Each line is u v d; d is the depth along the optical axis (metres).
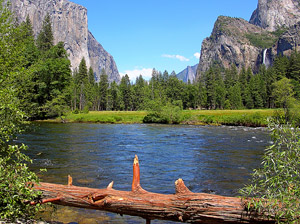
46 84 36.88
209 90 107.69
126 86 116.69
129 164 11.00
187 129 31.83
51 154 12.95
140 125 38.72
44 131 24.58
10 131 4.40
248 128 33.59
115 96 116.12
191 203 3.35
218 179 8.85
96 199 3.98
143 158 12.79
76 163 10.92
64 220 5.00
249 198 3.18
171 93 113.62
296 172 3.02
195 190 7.59
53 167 10.02
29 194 3.84
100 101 113.88
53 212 5.38
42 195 4.26
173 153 14.35
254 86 101.62
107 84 117.56
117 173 9.29
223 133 26.59
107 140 19.69
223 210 3.18
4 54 7.09
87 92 101.38
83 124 37.56
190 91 110.19
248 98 101.38
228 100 104.38
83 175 8.88
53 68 37.97
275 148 3.29
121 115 49.78
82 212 5.50
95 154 13.44
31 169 9.47
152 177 9.10
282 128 3.26
